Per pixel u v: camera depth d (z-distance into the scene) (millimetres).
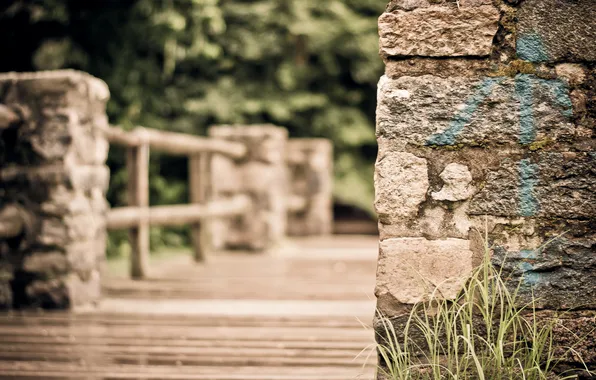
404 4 2807
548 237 2754
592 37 2754
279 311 4887
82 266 4953
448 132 2775
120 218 5660
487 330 2658
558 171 2752
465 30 2760
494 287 2682
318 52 12008
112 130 5457
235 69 11523
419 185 2781
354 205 12844
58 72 4941
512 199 2764
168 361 3629
